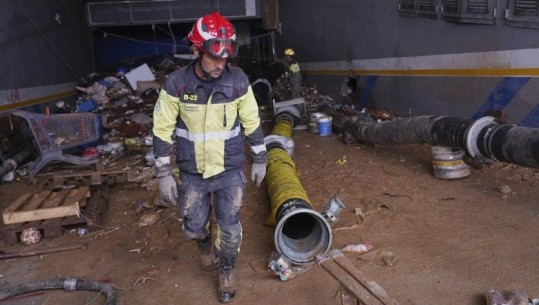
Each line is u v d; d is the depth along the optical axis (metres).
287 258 3.69
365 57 10.48
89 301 3.59
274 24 16.31
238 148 3.24
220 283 3.49
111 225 4.93
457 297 3.38
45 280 3.75
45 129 6.81
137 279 3.85
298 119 9.52
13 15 9.28
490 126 4.94
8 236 4.61
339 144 7.90
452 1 7.19
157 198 5.31
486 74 6.73
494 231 4.29
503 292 3.35
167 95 3.01
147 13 15.40
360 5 10.39
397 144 6.64
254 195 5.51
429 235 4.29
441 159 5.61
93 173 5.88
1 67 8.50
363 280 2.86
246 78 3.11
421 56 8.30
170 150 3.17
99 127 7.62
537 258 3.80
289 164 5.26
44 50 10.85
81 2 14.52
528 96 6.06
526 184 5.29
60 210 4.72
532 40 5.86
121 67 15.66
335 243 4.22
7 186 6.46
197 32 2.82
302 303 3.40
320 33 12.97
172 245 4.41
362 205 5.07
